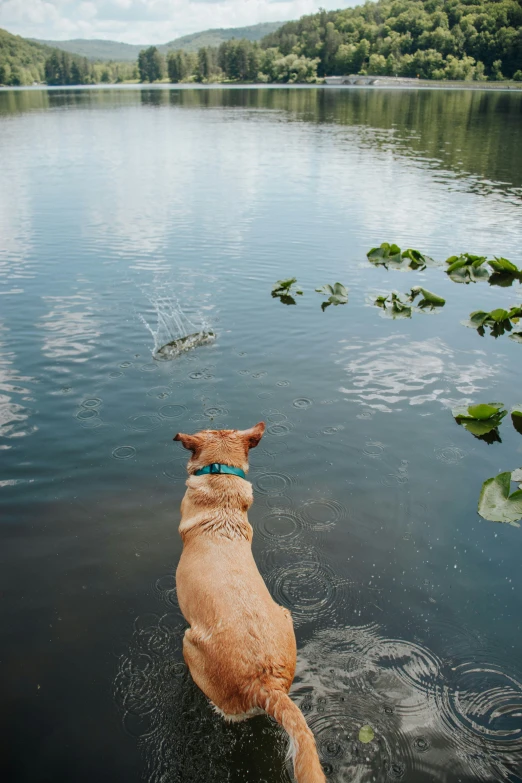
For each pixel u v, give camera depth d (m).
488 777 1.14
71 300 3.38
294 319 3.21
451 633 1.43
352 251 4.46
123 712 1.26
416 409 2.37
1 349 2.78
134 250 4.36
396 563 1.63
